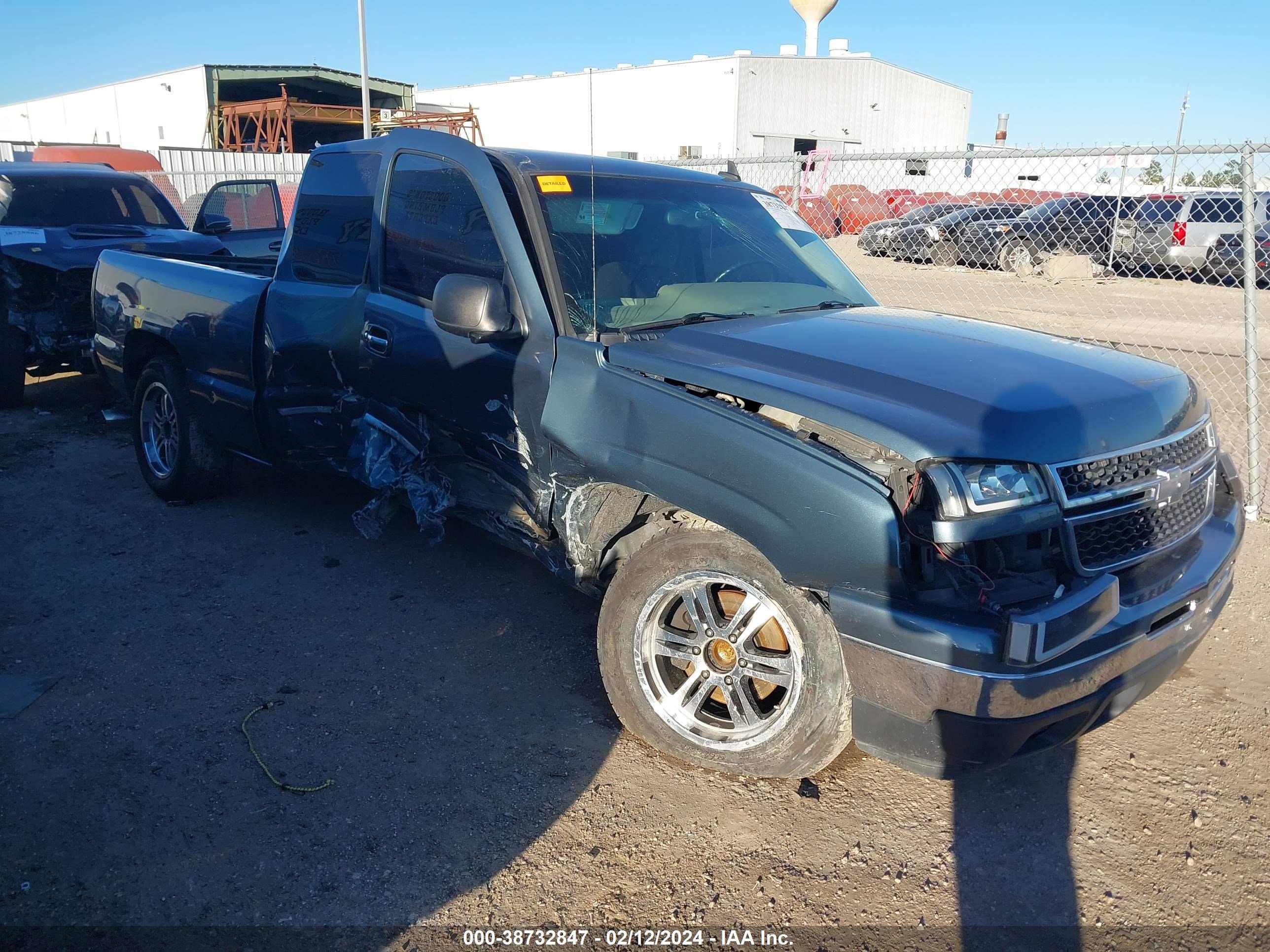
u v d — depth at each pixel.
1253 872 2.92
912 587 2.69
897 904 2.77
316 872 2.83
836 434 2.81
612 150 37.34
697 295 3.86
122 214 9.09
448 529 5.45
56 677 3.84
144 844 2.91
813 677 2.95
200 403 5.32
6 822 2.99
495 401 3.72
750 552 3.01
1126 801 3.23
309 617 4.40
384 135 4.50
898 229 15.70
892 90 38.41
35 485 6.11
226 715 3.61
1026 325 11.88
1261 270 12.13
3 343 7.77
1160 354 10.49
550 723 3.60
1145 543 2.93
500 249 3.75
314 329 4.56
